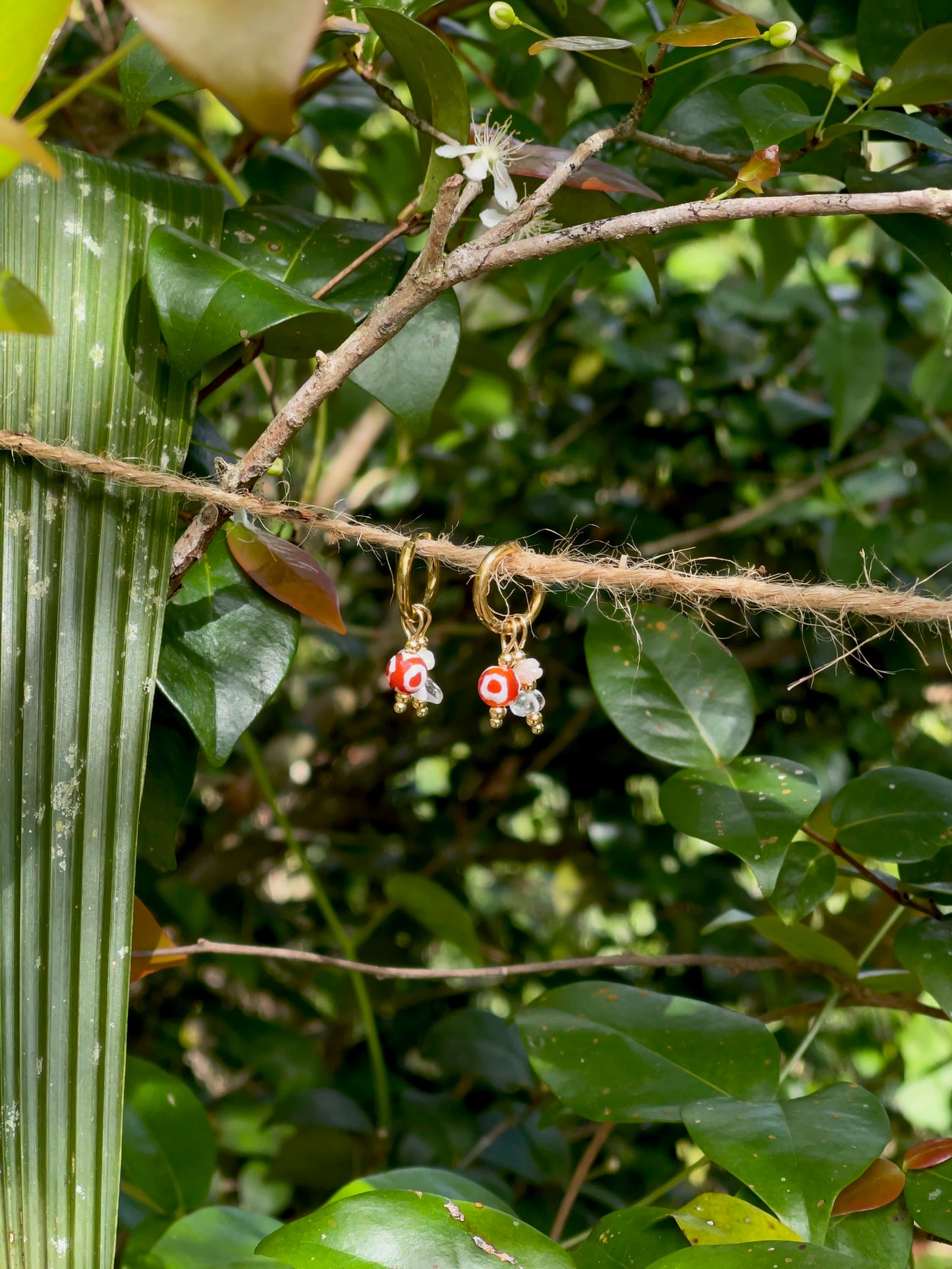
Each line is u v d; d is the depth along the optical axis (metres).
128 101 0.54
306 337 0.53
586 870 1.22
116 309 0.52
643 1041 0.57
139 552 0.51
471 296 1.09
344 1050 1.01
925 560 0.92
